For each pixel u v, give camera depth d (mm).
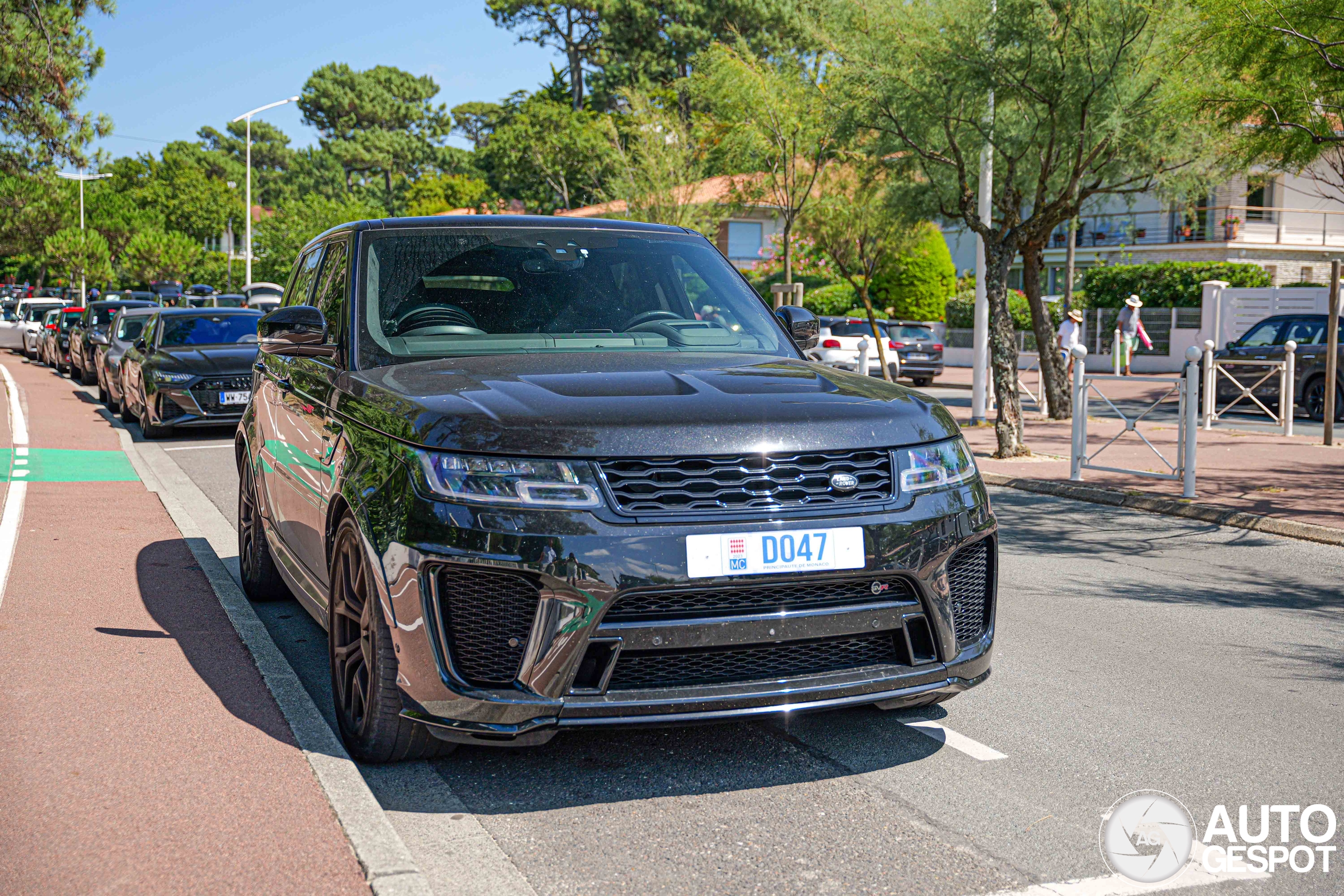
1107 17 12617
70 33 28141
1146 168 15734
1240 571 7691
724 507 3592
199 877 3092
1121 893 3246
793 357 4926
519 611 3549
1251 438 15414
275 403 5645
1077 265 42750
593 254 5207
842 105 14555
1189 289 31500
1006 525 9398
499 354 4582
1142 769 4199
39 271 97625
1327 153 10367
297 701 4512
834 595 3697
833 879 3309
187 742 4078
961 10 13016
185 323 16562
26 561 7156
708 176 32312
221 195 102625
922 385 28766
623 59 72625
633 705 3518
